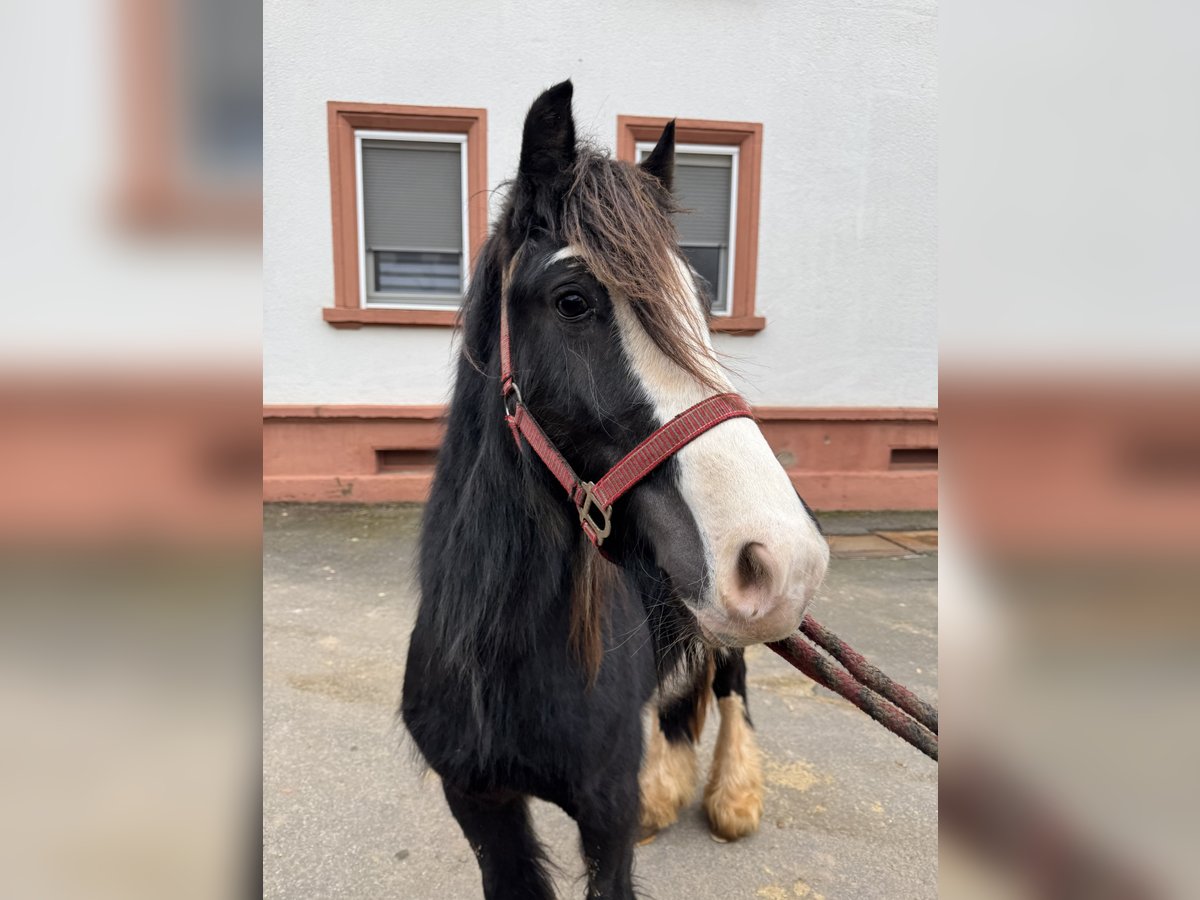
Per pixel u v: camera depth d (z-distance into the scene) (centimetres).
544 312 117
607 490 112
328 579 414
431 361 550
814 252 575
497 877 149
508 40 528
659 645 125
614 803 141
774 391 586
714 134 555
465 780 138
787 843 226
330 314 530
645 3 536
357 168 530
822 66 557
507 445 130
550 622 134
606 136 548
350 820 227
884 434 596
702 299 131
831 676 120
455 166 544
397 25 516
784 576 95
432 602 139
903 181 575
